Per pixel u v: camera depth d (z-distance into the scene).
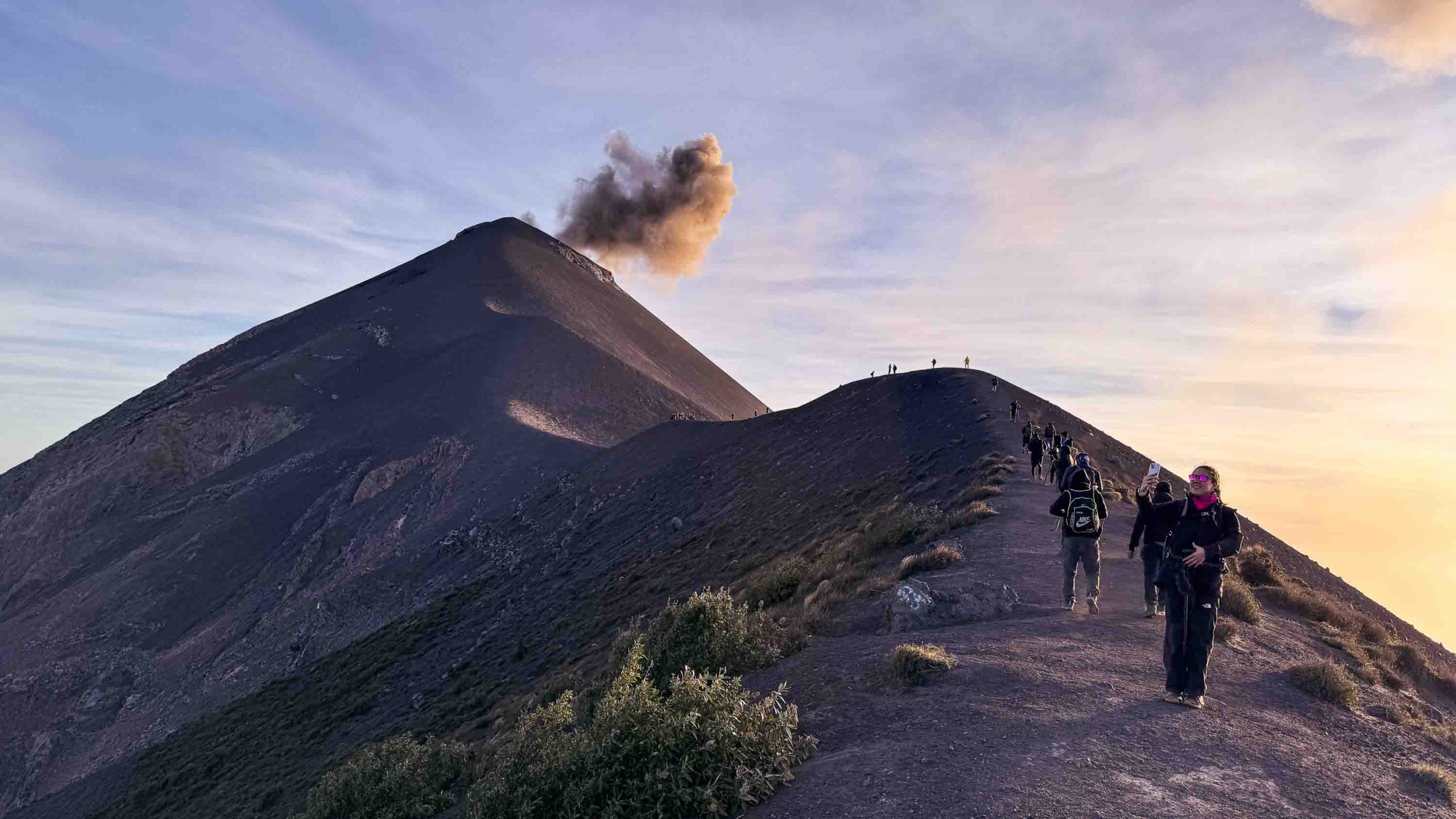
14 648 85.94
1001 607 10.60
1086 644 8.59
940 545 15.48
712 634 10.03
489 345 165.50
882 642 9.52
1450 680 10.59
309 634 69.88
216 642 79.69
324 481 115.44
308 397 153.12
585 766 5.80
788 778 5.40
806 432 63.03
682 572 35.47
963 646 8.56
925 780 4.97
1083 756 5.30
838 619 11.60
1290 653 9.34
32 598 106.44
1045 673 7.39
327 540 96.81
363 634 67.44
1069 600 10.51
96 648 82.94
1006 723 5.97
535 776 6.16
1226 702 6.88
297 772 31.47
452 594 64.44
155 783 41.59
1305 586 14.46
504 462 110.56
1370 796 5.11
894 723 6.34
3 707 74.62
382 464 115.88
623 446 97.00
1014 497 20.78
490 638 41.16
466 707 28.22
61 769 65.06
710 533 43.31
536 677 28.14
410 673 42.50
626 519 64.19
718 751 5.44
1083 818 4.32
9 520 130.75
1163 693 6.91
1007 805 4.48
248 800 30.48
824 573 16.50
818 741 6.29
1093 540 10.42
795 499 41.84
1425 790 5.38
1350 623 12.10
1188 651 6.64
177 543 103.19
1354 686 7.53
